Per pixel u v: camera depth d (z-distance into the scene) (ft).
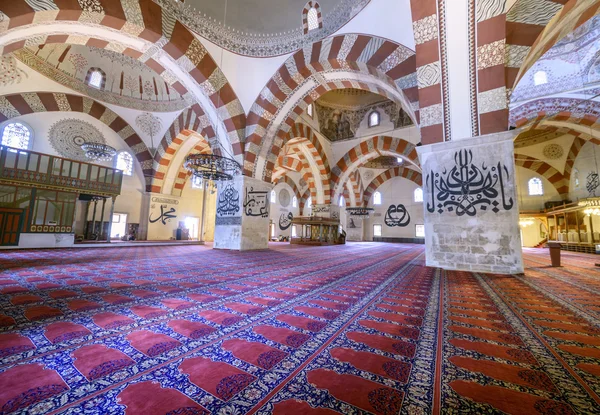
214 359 4.98
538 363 4.97
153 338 5.86
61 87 33.35
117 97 38.04
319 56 24.41
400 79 19.81
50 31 18.84
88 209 37.35
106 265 16.25
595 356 5.25
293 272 15.20
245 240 29.73
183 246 36.50
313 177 50.60
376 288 11.28
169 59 25.76
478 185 15.92
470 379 4.41
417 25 17.43
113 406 3.58
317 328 6.63
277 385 4.18
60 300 8.47
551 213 46.78
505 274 14.83
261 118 29.63
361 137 48.39
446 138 17.10
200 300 8.92
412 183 65.82
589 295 10.21
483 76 16.14
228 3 25.96
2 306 7.72
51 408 3.49
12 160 25.41
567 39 27.50
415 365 4.86
